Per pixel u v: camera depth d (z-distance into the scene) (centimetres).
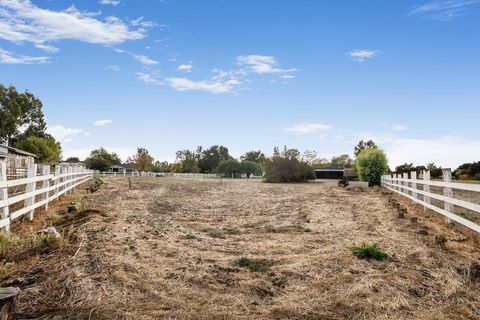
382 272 569
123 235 816
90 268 557
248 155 12656
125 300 457
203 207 1500
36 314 418
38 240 693
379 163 3089
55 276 525
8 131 7075
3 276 543
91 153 9419
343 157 10119
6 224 815
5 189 813
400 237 818
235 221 1120
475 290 506
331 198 1856
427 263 610
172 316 421
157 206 1472
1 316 378
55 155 6272
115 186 2555
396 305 454
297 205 1542
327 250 708
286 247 748
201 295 484
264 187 3025
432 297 484
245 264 621
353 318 425
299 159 4631
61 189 1627
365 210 1334
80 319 407
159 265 600
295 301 471
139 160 8700
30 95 7444
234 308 449
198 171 10444
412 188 1505
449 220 998
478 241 776
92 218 984
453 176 3962
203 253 692
